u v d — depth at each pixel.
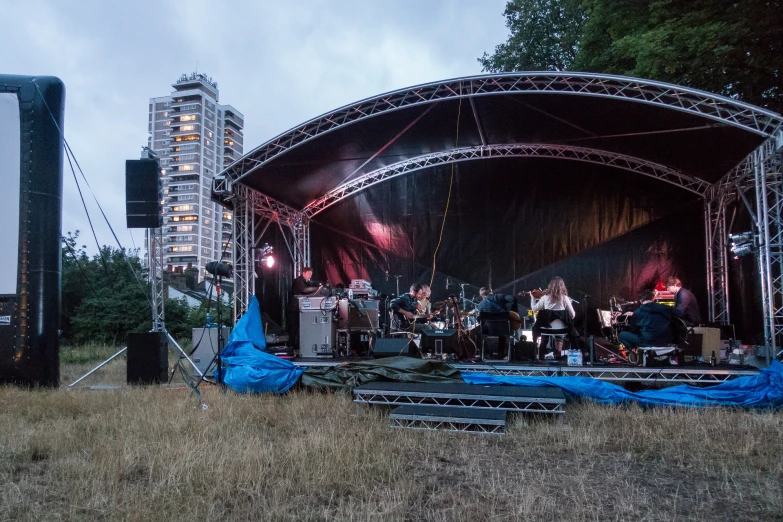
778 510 3.41
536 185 12.23
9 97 8.55
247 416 6.10
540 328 8.36
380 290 12.69
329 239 13.00
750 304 9.67
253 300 8.67
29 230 8.38
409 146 11.40
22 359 8.16
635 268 11.64
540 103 9.28
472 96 8.91
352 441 4.83
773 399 6.21
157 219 8.30
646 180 11.74
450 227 12.55
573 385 6.70
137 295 17.64
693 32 10.86
